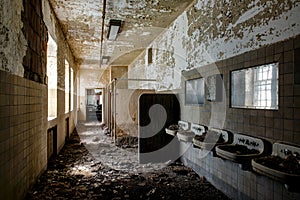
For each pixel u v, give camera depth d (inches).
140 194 115.0
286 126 78.8
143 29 221.9
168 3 160.9
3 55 80.0
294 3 75.3
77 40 265.0
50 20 165.9
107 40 262.7
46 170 152.0
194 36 155.5
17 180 94.7
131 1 157.3
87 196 111.1
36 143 126.9
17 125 95.1
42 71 143.1
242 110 103.3
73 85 370.3
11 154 87.8
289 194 75.1
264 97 91.4
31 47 117.0
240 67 105.0
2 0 78.6
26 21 107.4
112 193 115.6
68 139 283.3
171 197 111.8
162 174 146.3
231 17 112.2
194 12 155.8
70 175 142.5
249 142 97.0
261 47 91.2
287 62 78.2
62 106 231.8
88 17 188.9
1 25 78.0
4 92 81.0
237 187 104.3
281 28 81.0
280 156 80.0
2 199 78.4
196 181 134.4
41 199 106.3
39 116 134.0
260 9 91.7
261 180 88.4
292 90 76.3
